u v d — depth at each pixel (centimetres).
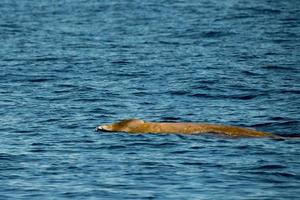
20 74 15300
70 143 9444
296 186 7631
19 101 12494
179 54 18138
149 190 7494
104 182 7750
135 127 9856
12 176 7988
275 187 7594
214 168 8238
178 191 7462
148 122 9956
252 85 13975
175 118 11231
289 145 9194
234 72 15450
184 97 12925
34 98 12775
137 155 8781
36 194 7394
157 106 12144
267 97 12850
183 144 9200
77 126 10538
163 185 7656
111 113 11550
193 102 12500
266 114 11394
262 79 14650
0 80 14600
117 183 7719
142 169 8206
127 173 8069
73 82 14375
